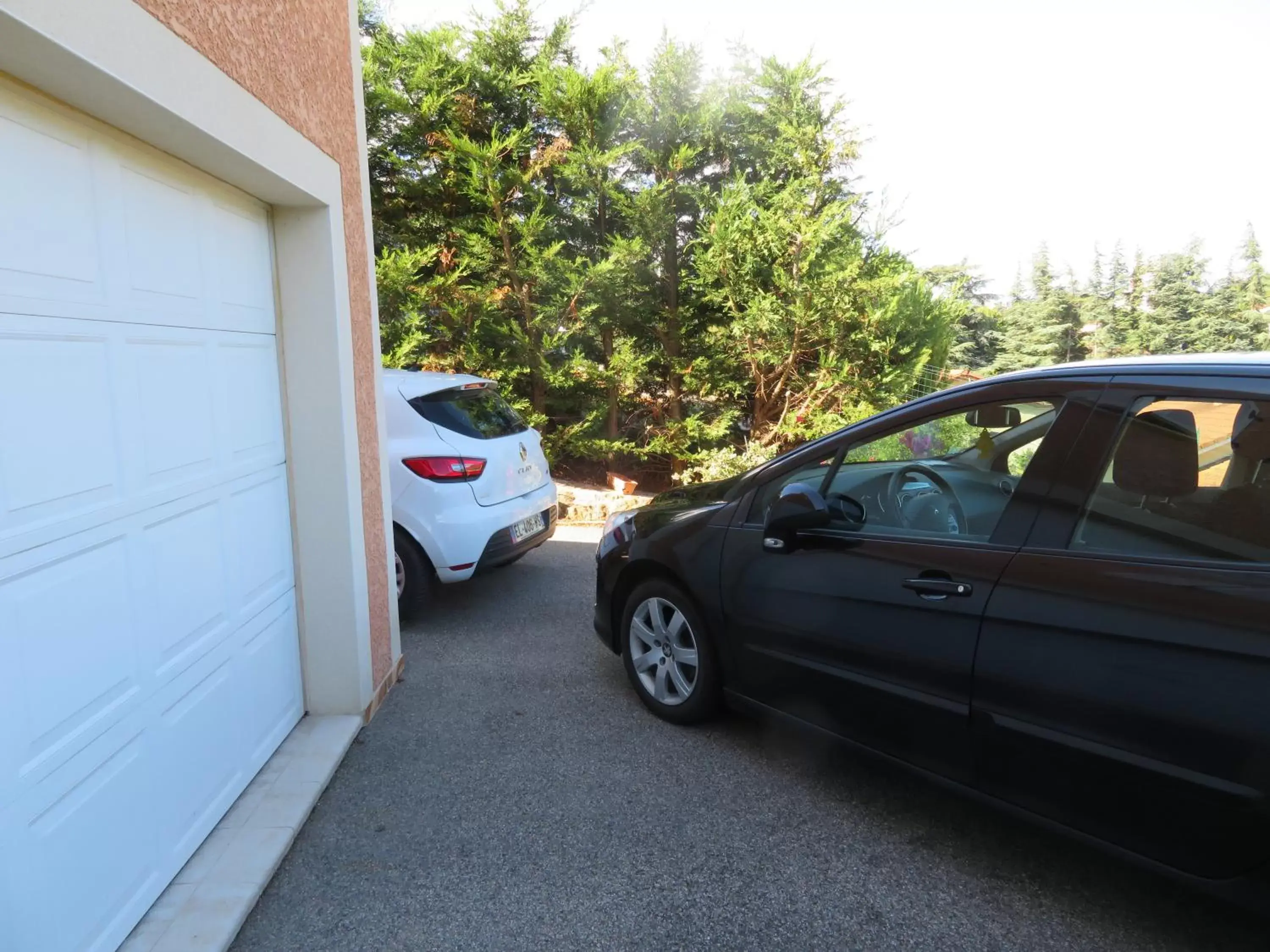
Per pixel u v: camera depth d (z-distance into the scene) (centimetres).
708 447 959
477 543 477
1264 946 220
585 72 918
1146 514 212
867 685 269
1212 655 190
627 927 227
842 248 857
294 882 246
